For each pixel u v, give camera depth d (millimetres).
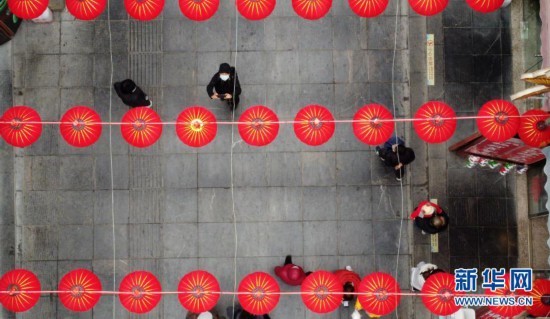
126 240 9609
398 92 9875
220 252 9594
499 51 10062
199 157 9719
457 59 10008
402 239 9672
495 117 6164
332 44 9914
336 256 9625
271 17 9922
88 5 6336
